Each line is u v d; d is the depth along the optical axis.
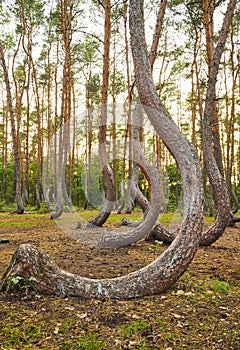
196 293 3.58
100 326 2.79
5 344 2.50
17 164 15.83
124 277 3.54
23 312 3.04
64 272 3.57
